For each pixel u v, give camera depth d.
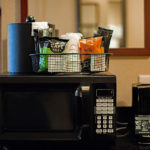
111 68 1.29
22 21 1.26
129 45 1.27
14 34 1.03
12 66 1.05
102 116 0.85
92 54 0.88
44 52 0.88
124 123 1.15
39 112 0.88
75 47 0.93
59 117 0.88
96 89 0.85
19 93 0.88
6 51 1.28
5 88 0.87
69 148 0.88
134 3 1.27
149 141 0.97
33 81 0.86
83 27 1.32
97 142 0.86
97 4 1.42
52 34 0.99
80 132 0.86
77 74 0.91
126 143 0.98
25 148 0.88
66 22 1.30
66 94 0.87
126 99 1.29
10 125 0.88
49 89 0.87
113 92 0.85
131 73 1.29
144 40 1.27
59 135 0.87
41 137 0.87
